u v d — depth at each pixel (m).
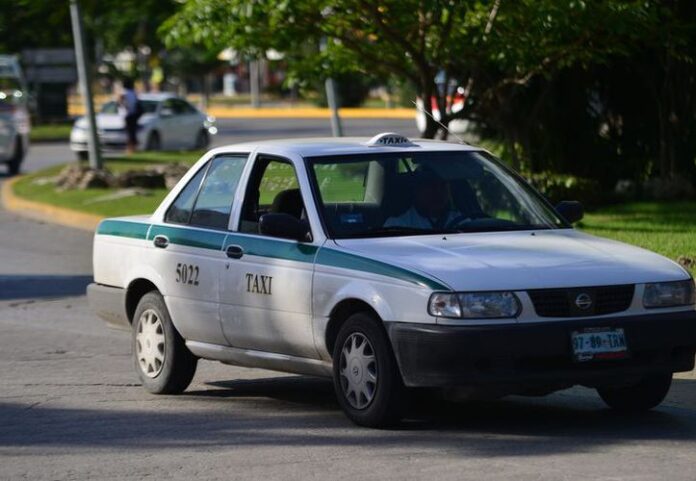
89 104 79.88
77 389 29.39
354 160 25.86
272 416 25.72
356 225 24.83
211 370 32.12
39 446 23.30
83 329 38.75
